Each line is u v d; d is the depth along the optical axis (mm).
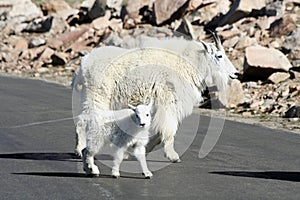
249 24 31172
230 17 32031
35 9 44906
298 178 10672
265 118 17891
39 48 35875
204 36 30953
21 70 32031
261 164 11758
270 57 23094
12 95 22016
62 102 20219
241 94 20172
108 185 10062
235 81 20172
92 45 34062
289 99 20250
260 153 12789
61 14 40594
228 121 17016
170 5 34031
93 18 39438
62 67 31750
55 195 9492
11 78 28547
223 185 10125
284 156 12516
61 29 39281
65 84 25891
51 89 24000
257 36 29031
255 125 16500
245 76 23438
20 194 9578
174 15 33938
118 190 9750
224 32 30078
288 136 14867
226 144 13727
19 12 44688
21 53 35812
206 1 34031
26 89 23984
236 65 24891
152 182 10273
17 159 12125
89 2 41219
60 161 11930
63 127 15633
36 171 11094
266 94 21047
